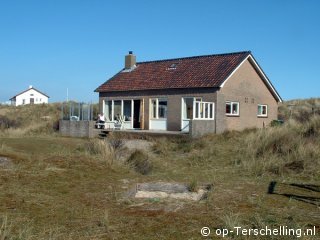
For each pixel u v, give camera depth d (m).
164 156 16.19
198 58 30.72
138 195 8.65
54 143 19.56
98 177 10.30
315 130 17.27
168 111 28.34
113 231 6.10
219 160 14.68
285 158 13.41
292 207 7.68
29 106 56.59
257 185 9.98
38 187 8.77
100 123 29.50
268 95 31.42
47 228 6.14
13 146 17.16
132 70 33.50
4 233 5.63
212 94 26.39
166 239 5.79
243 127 28.56
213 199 8.22
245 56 28.25
